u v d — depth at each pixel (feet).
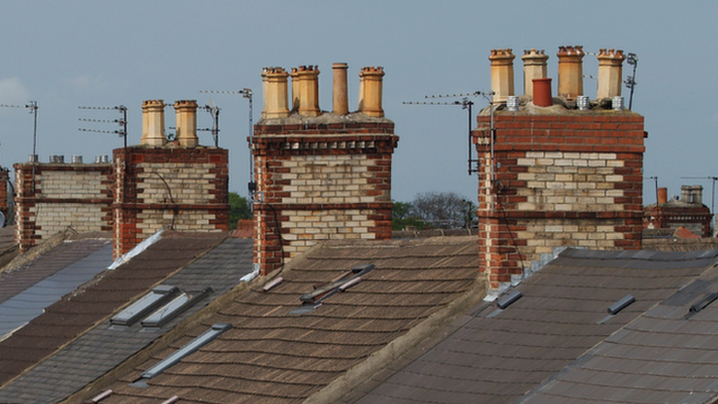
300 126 189.37
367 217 188.75
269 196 189.06
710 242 197.16
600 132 149.38
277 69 192.24
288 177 189.26
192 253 216.13
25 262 281.13
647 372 108.99
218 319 181.47
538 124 148.46
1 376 195.31
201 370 161.17
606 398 107.04
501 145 147.33
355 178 188.96
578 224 148.46
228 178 244.42
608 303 129.90
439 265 158.92
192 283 202.18
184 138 245.86
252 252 205.26
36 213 292.20
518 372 122.21
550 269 145.07
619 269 137.28
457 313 142.72
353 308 156.97
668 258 133.69
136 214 238.89
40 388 182.91
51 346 199.62
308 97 192.34
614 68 157.89
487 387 121.90
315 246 187.83
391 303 153.28
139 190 239.50
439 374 130.00
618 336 119.14
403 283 158.30
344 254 180.75
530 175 148.15
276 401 138.51
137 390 165.68
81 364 186.39
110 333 195.21
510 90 157.38
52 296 242.99
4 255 291.17
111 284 219.41
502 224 146.20
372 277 165.48
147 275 215.92
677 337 113.29
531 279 144.56
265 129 189.88
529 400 112.88
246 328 170.81
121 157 239.91
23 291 252.62
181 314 188.34
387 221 188.85
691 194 407.44
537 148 148.05
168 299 198.18
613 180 149.59
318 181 189.26
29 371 193.06
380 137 187.83
